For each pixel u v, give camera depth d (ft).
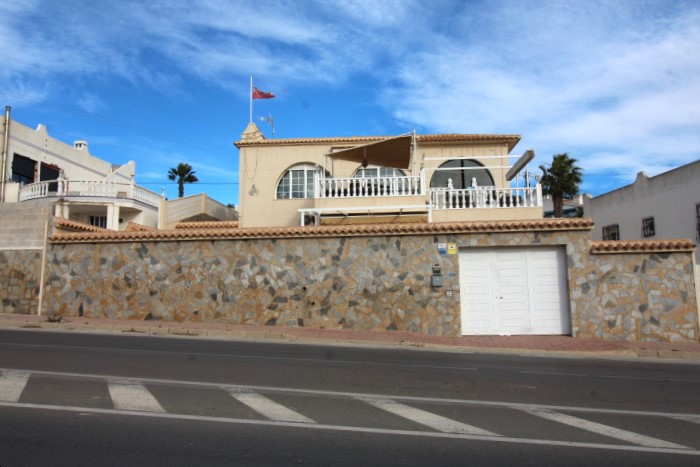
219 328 49.96
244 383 26.32
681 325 46.98
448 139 74.49
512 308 50.14
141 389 24.23
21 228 58.34
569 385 28.48
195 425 18.93
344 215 64.69
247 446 16.83
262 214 76.54
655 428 20.02
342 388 25.95
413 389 26.25
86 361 31.30
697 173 83.61
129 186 88.79
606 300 48.21
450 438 18.19
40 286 56.85
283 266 52.95
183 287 54.24
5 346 36.63
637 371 34.27
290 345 43.16
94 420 19.17
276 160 77.92
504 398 24.72
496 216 61.00
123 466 14.84
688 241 47.60
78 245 57.00
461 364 35.37
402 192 64.28
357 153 66.23
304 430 18.71
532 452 16.89
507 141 74.90
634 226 99.81
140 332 49.06
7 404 20.97
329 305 51.75
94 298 55.72
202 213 105.29
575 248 49.26
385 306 51.01
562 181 111.75
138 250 55.57
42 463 14.90
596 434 19.06
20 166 97.81
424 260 51.06
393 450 16.79
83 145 121.60
